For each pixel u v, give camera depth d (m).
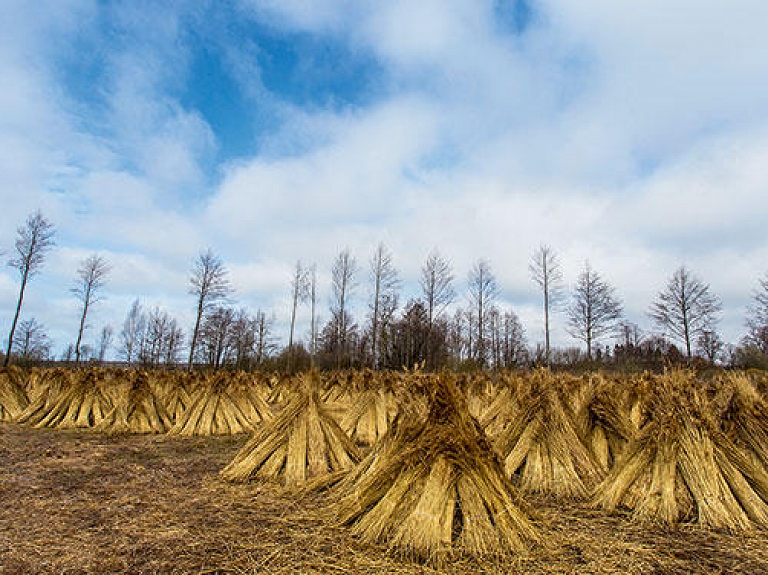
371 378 14.33
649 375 11.81
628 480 5.86
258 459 7.19
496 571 4.11
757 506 5.30
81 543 4.59
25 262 27.73
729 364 25.38
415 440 5.23
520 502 5.12
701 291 27.62
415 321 36.66
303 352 43.22
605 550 4.56
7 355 27.00
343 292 34.59
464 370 29.17
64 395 12.64
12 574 3.93
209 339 41.09
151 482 6.86
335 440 7.53
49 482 6.77
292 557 4.31
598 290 30.09
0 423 12.60
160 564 4.16
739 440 6.42
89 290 32.62
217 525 5.11
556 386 8.31
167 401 13.84
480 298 32.97
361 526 4.80
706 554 4.54
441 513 4.54
